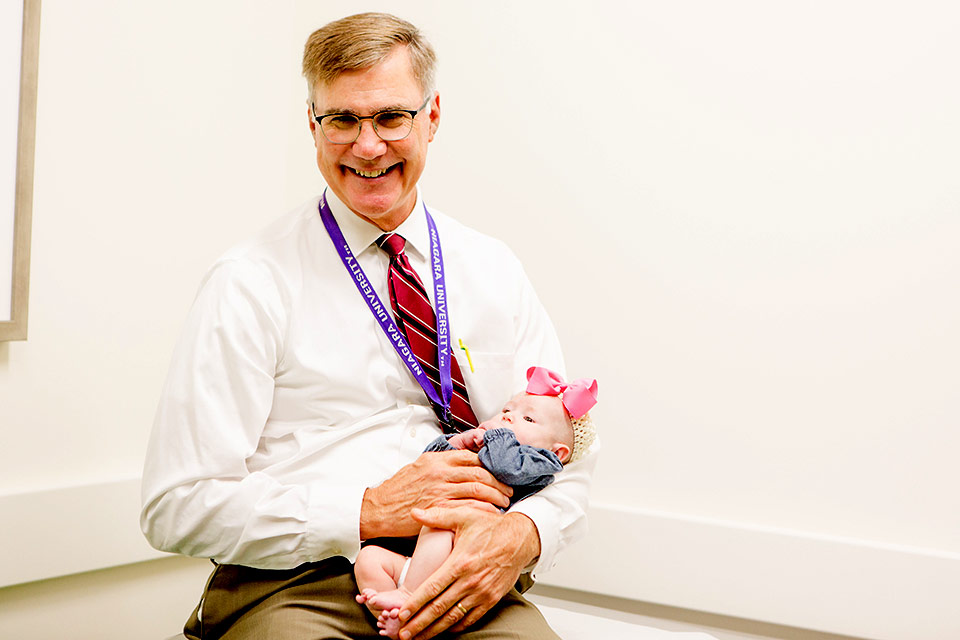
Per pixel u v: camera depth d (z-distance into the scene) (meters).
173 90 2.37
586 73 2.48
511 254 2.00
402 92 1.66
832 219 2.25
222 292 1.66
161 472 1.57
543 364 1.93
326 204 1.83
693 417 2.37
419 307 1.76
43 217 2.04
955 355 2.14
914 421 2.18
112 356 2.22
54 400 2.08
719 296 2.35
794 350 2.28
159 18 2.32
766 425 2.30
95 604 2.21
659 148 2.41
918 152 2.18
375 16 1.71
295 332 1.69
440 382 1.75
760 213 2.31
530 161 2.54
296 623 1.51
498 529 1.52
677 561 2.35
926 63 2.17
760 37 2.31
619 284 2.45
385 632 1.45
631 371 2.44
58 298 2.08
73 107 2.10
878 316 2.21
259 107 2.67
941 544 2.15
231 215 2.58
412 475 1.55
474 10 2.61
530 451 1.58
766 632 2.30
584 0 2.48
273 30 2.71
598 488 2.47
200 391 1.58
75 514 2.10
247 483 1.55
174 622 2.42
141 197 2.29
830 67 2.25
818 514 2.26
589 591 2.44
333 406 1.69
